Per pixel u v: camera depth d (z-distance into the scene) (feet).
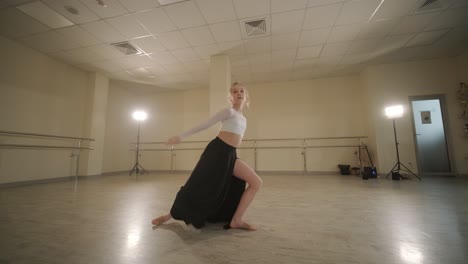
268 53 13.84
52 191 9.71
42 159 12.87
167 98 21.85
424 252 3.28
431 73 14.58
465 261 2.98
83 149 15.43
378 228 4.43
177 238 3.97
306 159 17.61
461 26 11.14
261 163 18.38
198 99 21.04
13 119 11.56
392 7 9.65
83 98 15.90
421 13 10.09
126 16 9.94
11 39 11.64
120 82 18.92
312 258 3.11
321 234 4.11
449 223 4.70
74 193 9.16
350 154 16.87
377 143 14.88
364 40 12.37
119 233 4.25
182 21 10.37
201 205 4.16
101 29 10.95
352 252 3.31
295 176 15.98
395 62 15.19
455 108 14.02
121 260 3.10
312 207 6.36
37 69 12.89
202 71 16.67
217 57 13.99
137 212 5.95
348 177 14.70
